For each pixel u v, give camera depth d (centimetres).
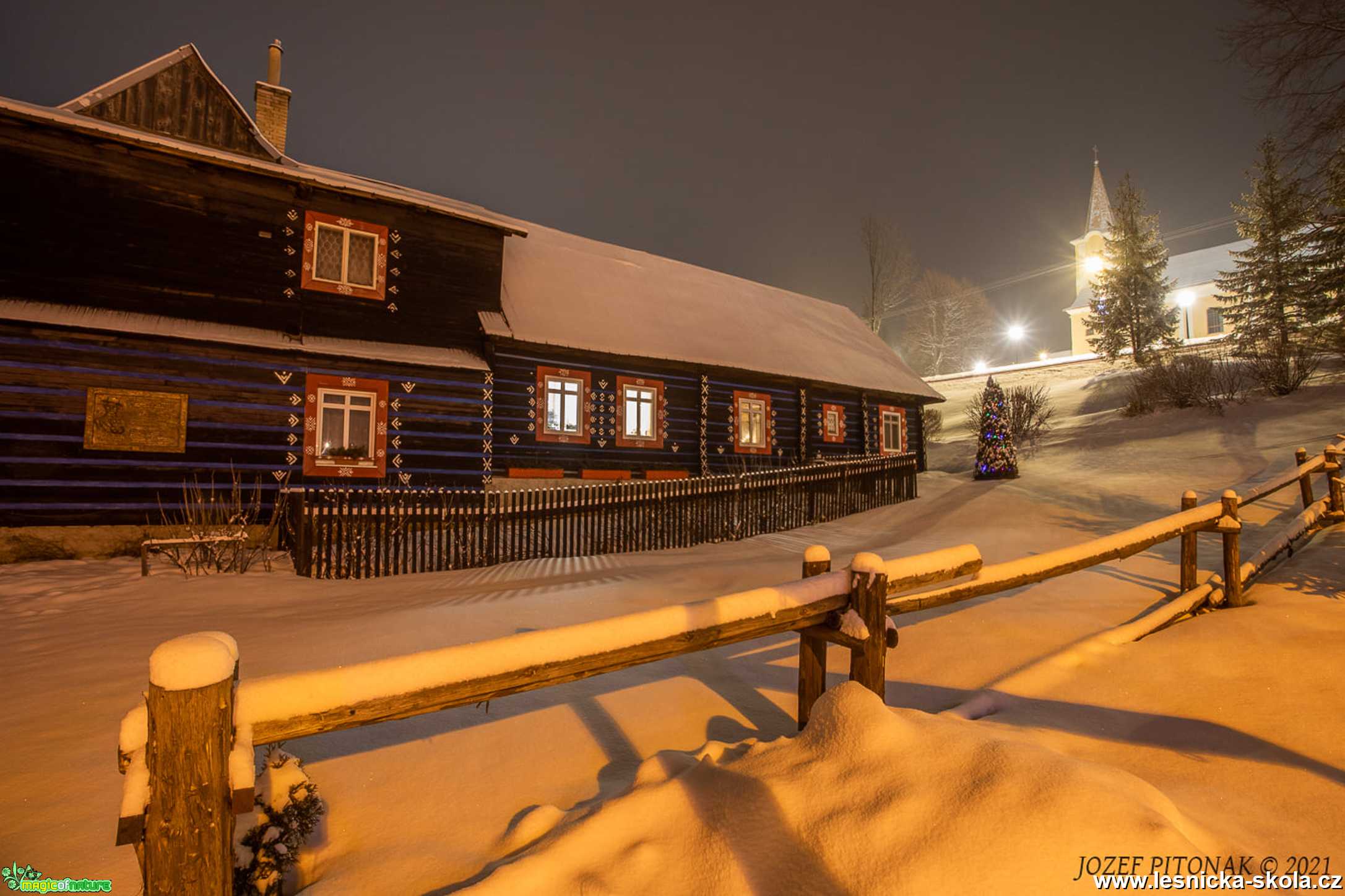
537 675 219
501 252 1525
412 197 1398
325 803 279
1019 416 2505
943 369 6391
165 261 1146
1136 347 3494
